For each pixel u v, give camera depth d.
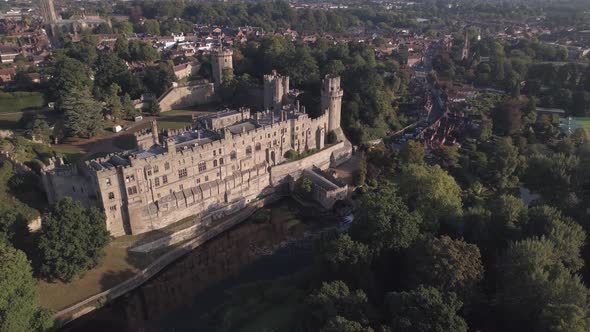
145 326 99.25
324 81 175.38
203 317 101.50
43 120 167.62
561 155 135.88
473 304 80.56
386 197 101.94
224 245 130.38
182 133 145.50
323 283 82.25
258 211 148.88
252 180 149.75
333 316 74.25
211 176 137.50
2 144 141.75
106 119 193.75
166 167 124.38
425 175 117.44
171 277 116.31
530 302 75.56
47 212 104.94
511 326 77.94
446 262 79.50
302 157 166.75
